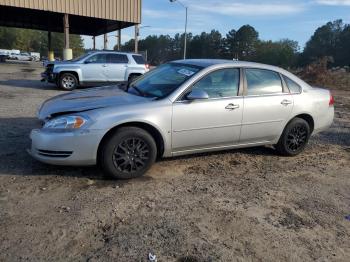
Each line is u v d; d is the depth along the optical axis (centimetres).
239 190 476
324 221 409
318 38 10362
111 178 480
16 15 2950
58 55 10325
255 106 564
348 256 346
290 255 340
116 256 317
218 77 542
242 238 361
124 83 629
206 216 399
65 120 455
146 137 481
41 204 401
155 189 461
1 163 511
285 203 447
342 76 2752
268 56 10825
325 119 658
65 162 455
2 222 360
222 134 544
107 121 457
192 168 545
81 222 369
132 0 2319
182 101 506
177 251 330
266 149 668
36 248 322
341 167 601
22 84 1681
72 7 2162
